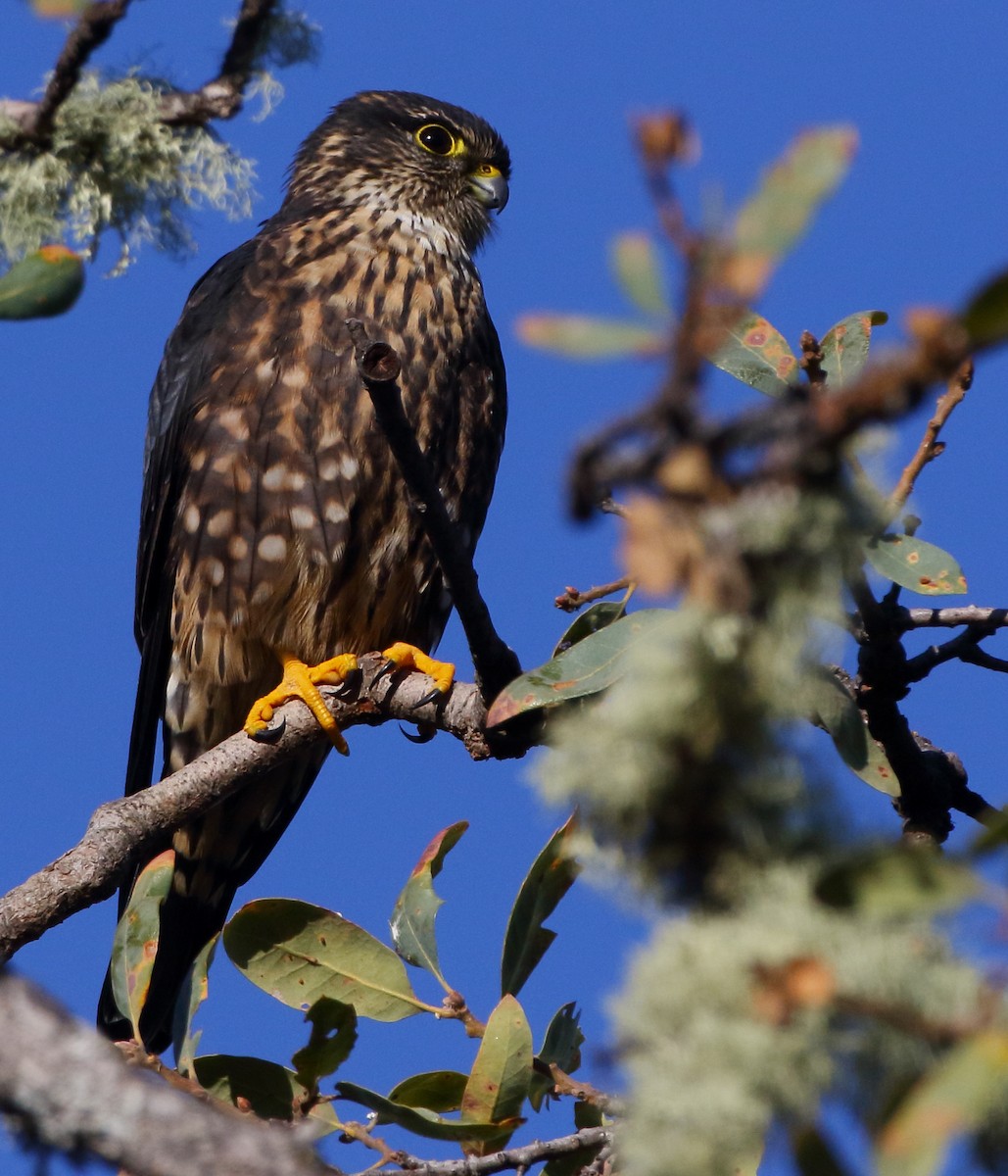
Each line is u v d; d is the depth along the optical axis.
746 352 6.49
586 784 3.10
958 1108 2.57
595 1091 6.05
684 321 2.52
